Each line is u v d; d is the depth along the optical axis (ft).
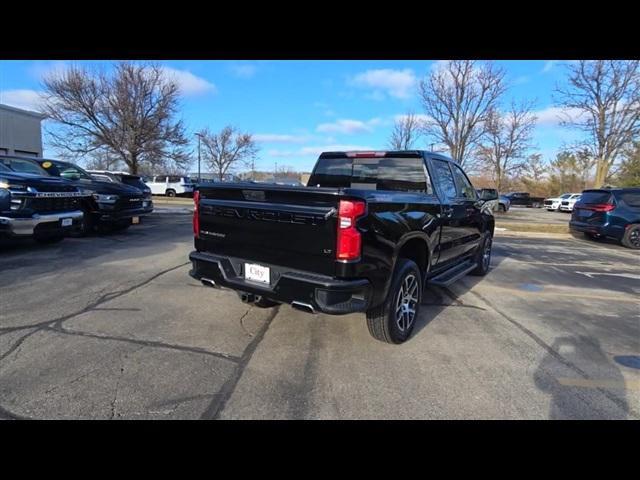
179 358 10.50
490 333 13.35
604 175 74.69
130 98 86.38
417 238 12.73
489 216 21.81
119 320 13.03
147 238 30.53
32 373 9.41
